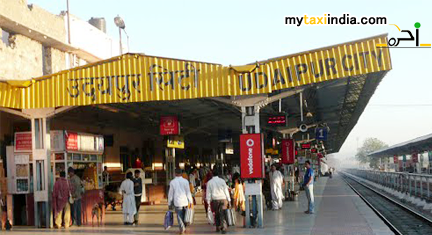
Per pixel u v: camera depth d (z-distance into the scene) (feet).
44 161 52.65
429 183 71.92
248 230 47.01
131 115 73.10
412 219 66.64
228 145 108.06
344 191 116.37
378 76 56.80
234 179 52.75
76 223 53.78
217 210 45.75
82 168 61.98
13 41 72.54
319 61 46.75
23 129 63.67
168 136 70.64
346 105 87.51
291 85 47.32
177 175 46.47
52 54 81.46
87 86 51.08
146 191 83.66
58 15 84.74
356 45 46.09
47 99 51.80
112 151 89.92
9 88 51.93
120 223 56.13
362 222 51.98
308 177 61.52
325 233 43.96
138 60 50.31
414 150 168.45
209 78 48.85
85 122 76.95
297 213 62.23
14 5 70.85
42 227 52.34
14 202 54.65
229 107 68.03
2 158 60.64
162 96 49.49
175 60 49.60
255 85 47.96
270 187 68.28
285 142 86.48
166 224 46.91
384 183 128.98
